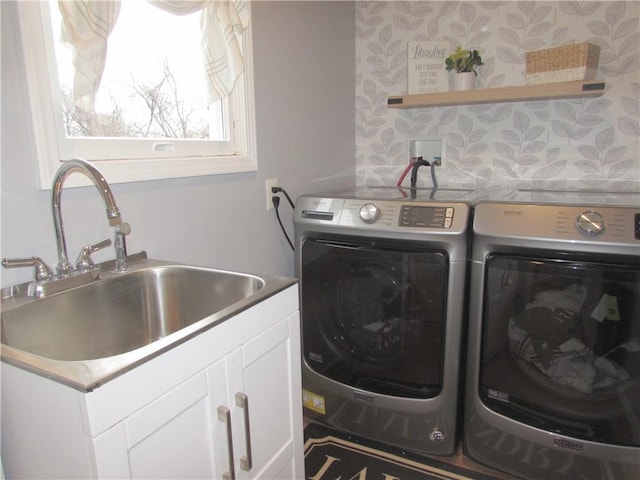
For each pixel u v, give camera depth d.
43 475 0.77
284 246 1.88
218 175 1.52
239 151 1.62
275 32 1.72
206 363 0.86
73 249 1.13
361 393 1.64
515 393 1.42
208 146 1.50
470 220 1.43
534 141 1.98
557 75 1.73
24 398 0.74
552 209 1.30
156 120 1.40
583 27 1.82
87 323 1.09
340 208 1.61
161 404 0.76
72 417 0.67
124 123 1.31
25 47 0.98
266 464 1.07
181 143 1.42
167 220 1.36
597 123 1.85
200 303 1.24
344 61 2.22
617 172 1.84
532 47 1.91
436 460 1.59
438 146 2.19
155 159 1.30
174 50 1.44
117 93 1.28
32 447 0.77
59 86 1.09
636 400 1.26
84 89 1.05
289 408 1.16
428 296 1.48
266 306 1.02
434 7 2.09
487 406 1.47
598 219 1.23
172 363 0.78
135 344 1.20
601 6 1.78
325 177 2.15
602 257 1.24
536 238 1.29
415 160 2.25
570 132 1.91
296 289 1.14
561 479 1.40
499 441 1.47
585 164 1.90
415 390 1.55
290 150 1.87
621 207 1.23
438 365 1.50
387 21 2.22
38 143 1.02
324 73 2.06
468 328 1.47
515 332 1.39
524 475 1.46
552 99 1.90
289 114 1.85
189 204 1.42
